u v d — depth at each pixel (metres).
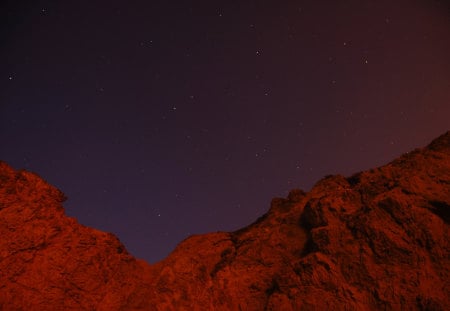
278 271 10.47
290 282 9.59
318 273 9.40
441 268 8.99
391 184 10.42
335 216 10.33
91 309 9.92
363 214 9.86
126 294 10.39
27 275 9.79
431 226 9.31
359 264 9.34
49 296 9.72
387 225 9.51
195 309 9.98
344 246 9.66
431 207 9.73
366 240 9.54
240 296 10.21
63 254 10.14
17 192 10.47
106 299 10.12
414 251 9.17
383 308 8.82
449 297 8.66
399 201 9.65
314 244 10.10
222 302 10.08
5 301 9.47
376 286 9.04
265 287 10.34
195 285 10.41
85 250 10.40
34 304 9.58
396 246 9.27
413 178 10.17
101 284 10.23
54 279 9.88
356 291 9.11
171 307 10.12
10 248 9.87
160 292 10.42
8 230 10.01
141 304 10.34
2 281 9.60
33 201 10.50
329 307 9.05
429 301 8.59
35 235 10.12
